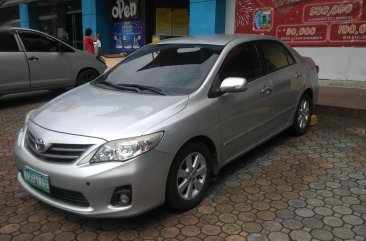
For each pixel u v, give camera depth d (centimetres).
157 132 322
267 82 468
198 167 369
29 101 909
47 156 329
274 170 456
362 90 859
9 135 620
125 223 345
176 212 361
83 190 308
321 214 353
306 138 573
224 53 423
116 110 352
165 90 393
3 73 788
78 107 371
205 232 329
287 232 325
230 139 407
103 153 309
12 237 328
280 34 985
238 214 356
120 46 1560
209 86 388
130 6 1489
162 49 470
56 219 356
